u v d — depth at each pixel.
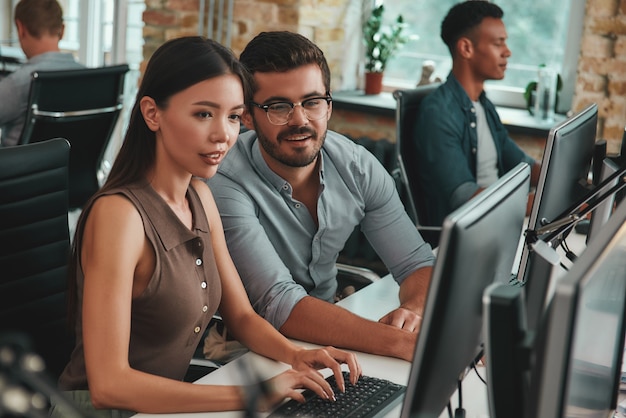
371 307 2.05
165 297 1.59
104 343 1.47
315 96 1.89
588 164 2.17
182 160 1.59
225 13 4.22
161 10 4.32
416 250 2.16
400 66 4.23
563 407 0.92
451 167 2.96
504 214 1.34
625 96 3.46
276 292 1.86
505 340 1.03
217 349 2.10
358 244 3.66
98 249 1.51
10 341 0.54
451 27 3.10
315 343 1.80
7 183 1.83
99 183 3.64
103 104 3.51
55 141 1.95
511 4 3.95
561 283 0.90
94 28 4.79
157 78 1.57
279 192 2.02
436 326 1.15
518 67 3.99
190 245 1.64
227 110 1.58
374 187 2.12
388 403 1.51
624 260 1.22
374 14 4.09
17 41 5.19
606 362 1.25
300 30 3.98
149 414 1.45
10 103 3.69
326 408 1.47
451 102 3.04
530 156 3.40
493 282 1.35
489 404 1.08
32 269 1.89
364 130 4.01
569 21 3.85
